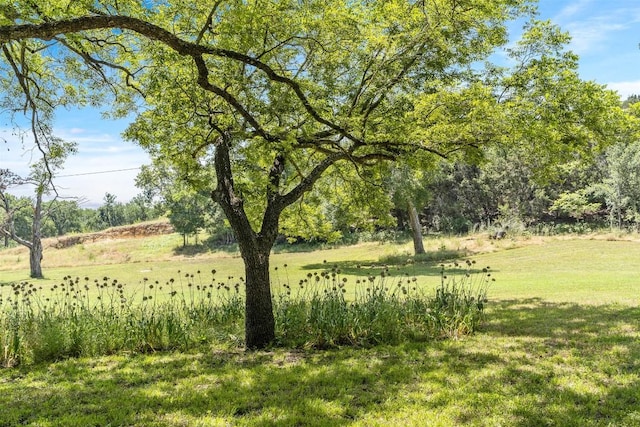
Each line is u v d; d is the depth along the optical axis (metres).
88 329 8.02
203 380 5.99
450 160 8.84
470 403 4.72
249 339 7.80
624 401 4.61
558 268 20.17
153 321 8.07
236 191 8.41
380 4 8.34
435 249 30.03
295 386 5.59
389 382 5.57
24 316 8.51
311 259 32.78
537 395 4.87
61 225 84.75
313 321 8.01
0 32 4.93
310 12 7.79
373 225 15.12
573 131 7.93
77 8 6.52
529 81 7.88
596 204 37.78
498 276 18.11
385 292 9.80
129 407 5.03
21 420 4.79
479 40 8.74
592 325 8.02
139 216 86.00
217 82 7.66
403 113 8.62
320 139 8.46
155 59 6.58
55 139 11.20
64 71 10.78
